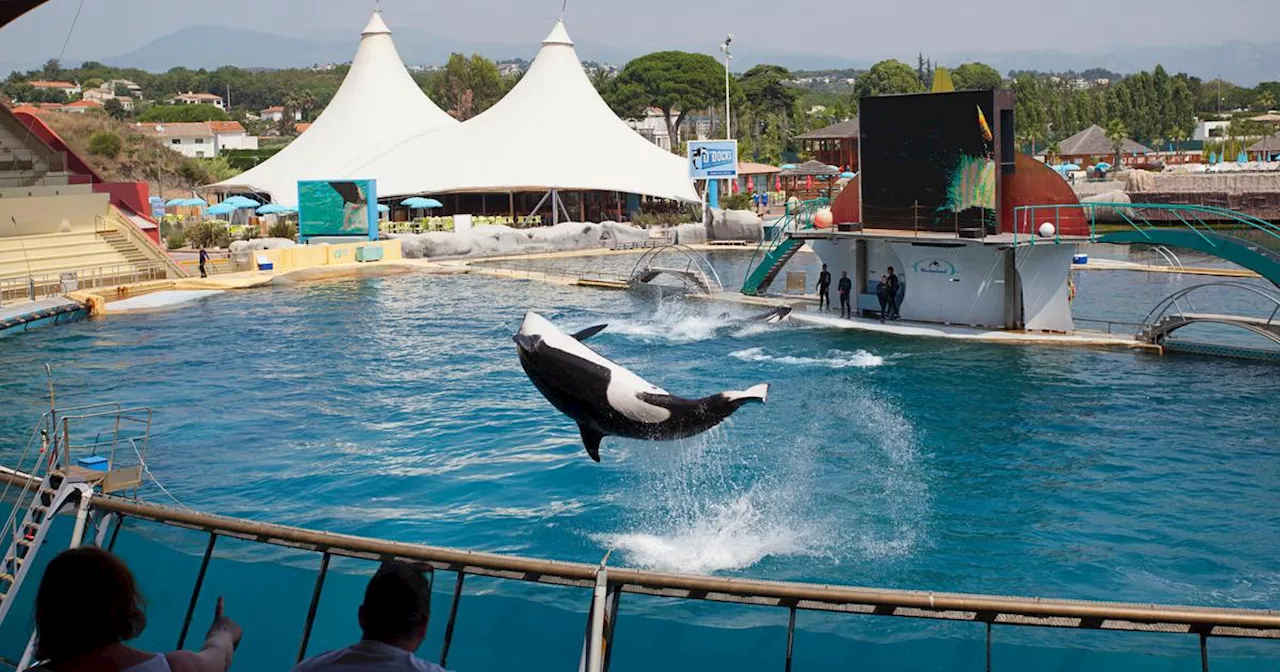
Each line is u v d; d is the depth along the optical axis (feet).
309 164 222.89
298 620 28.48
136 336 104.53
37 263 136.87
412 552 22.84
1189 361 85.71
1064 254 95.35
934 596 20.38
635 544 47.65
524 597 38.93
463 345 97.81
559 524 50.34
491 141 213.46
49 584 11.59
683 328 105.09
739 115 397.60
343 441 65.77
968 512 51.44
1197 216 239.91
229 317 116.06
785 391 76.84
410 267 160.15
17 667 28.78
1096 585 42.88
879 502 52.90
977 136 95.50
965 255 100.37
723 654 25.93
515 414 71.72
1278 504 51.72
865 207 106.42
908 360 87.30
